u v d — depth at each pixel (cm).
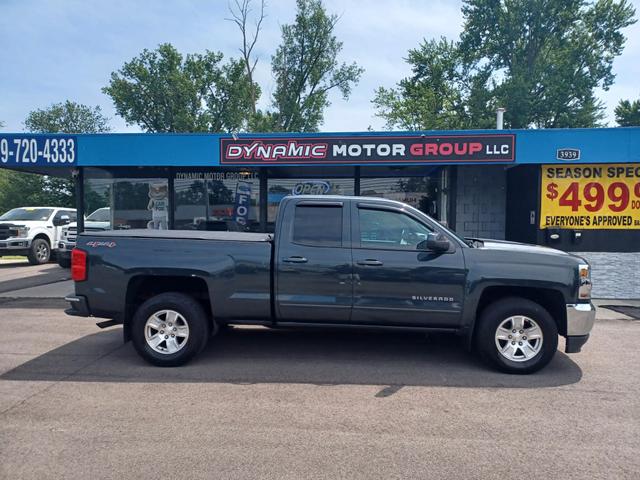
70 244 1562
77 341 702
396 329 582
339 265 573
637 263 1042
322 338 713
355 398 484
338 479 334
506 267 560
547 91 3562
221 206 1414
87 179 1490
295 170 1380
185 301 580
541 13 3653
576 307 555
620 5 3656
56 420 427
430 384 526
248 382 528
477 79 3844
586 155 1014
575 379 545
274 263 579
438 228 579
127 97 4459
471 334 573
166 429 410
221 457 363
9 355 629
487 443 389
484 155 1035
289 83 3947
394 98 3881
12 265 1797
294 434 403
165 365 579
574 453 373
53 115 4594
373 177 1416
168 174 1395
